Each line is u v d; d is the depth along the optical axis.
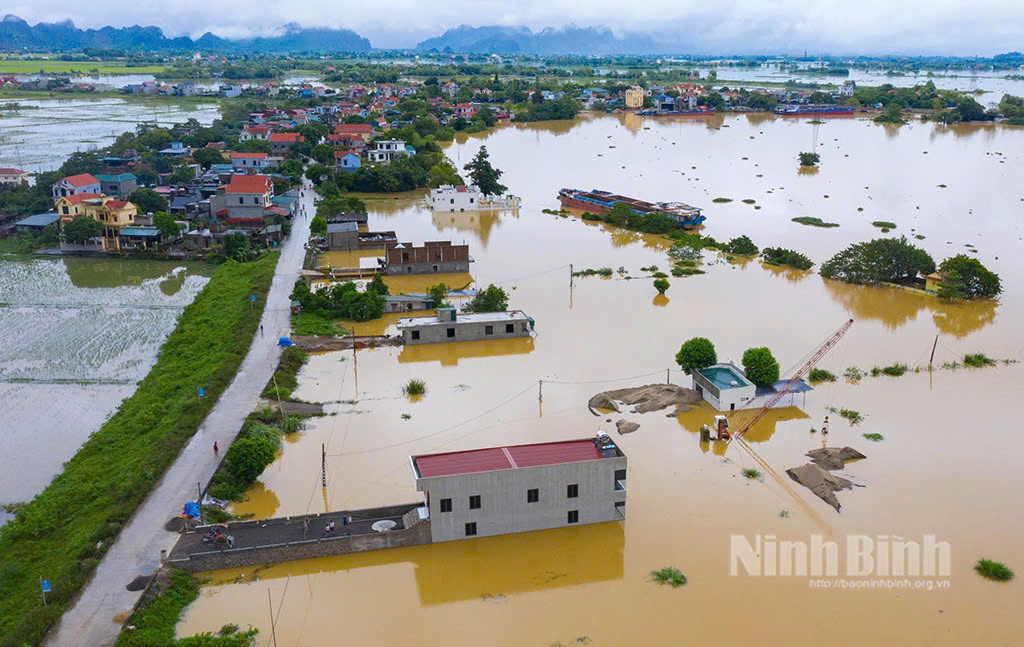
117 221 135.00
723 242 143.75
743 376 78.81
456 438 70.50
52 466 67.50
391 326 100.38
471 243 142.50
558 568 53.56
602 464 57.62
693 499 61.53
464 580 52.44
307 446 69.19
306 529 55.28
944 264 116.44
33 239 137.25
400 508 58.50
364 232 144.62
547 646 46.25
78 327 99.75
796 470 64.69
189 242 134.38
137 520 56.81
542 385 82.12
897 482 63.75
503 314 98.75
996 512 59.44
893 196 182.00
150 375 84.38
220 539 53.84
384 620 48.53
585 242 143.75
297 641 46.53
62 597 48.44
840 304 110.06
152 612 47.75
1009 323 102.56
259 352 88.44
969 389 81.69
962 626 47.88
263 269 119.25
